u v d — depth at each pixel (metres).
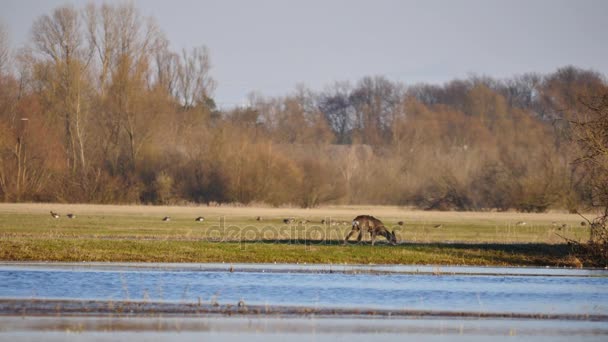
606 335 75.00
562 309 86.69
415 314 82.75
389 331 75.25
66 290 91.75
